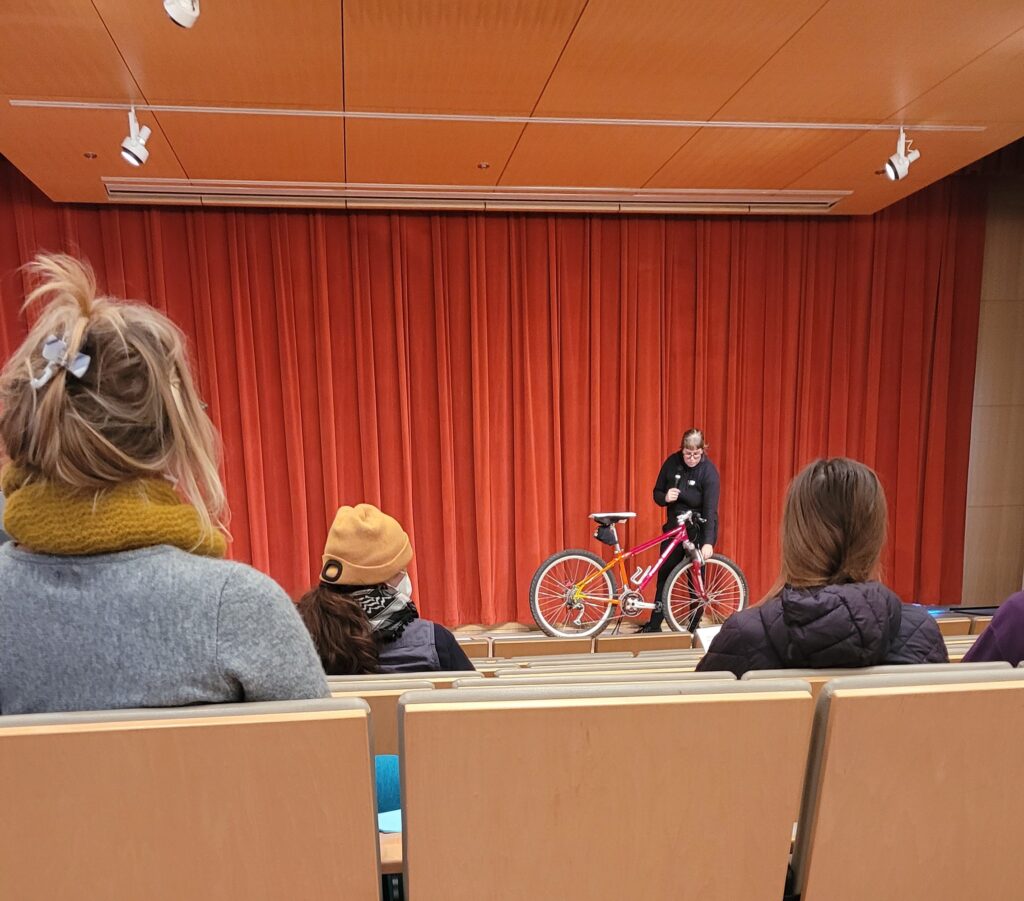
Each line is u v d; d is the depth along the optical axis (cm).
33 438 71
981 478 578
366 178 416
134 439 73
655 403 519
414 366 498
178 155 371
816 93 315
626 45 271
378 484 500
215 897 85
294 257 476
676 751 91
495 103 318
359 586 167
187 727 76
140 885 83
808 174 423
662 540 471
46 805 77
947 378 546
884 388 548
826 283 527
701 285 513
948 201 528
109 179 404
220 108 316
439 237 484
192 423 81
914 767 98
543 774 89
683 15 252
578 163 399
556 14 249
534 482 511
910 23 259
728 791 93
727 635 137
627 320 509
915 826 101
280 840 83
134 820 79
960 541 568
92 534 72
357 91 303
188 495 80
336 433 495
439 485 511
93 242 458
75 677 74
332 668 156
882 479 558
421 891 94
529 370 503
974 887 105
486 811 90
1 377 75
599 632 477
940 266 536
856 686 97
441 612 521
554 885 95
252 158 378
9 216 449
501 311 500
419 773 88
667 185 441
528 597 519
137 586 73
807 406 533
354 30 256
